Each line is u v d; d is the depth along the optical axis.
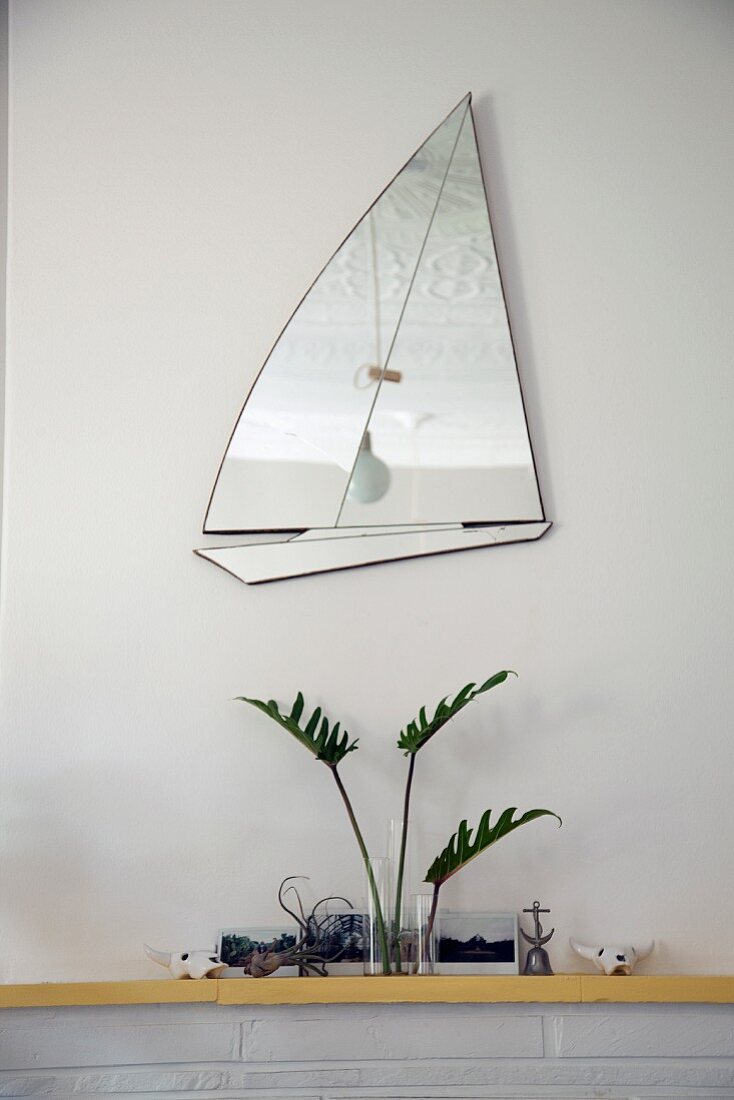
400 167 2.19
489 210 2.15
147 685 1.95
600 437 2.07
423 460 2.03
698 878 1.88
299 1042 1.70
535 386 2.09
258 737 1.93
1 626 1.95
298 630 1.98
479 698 1.96
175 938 1.84
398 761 1.93
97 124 2.19
